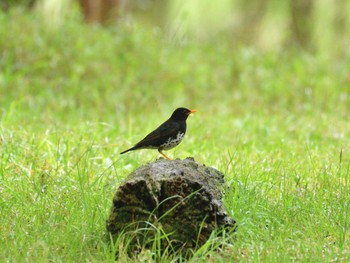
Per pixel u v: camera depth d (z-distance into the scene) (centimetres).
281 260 796
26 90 1892
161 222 809
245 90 2092
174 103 1942
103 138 1370
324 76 2220
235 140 1440
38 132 1365
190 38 2478
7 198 988
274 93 2066
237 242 829
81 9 2658
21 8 2366
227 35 2998
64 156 1190
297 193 1017
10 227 891
